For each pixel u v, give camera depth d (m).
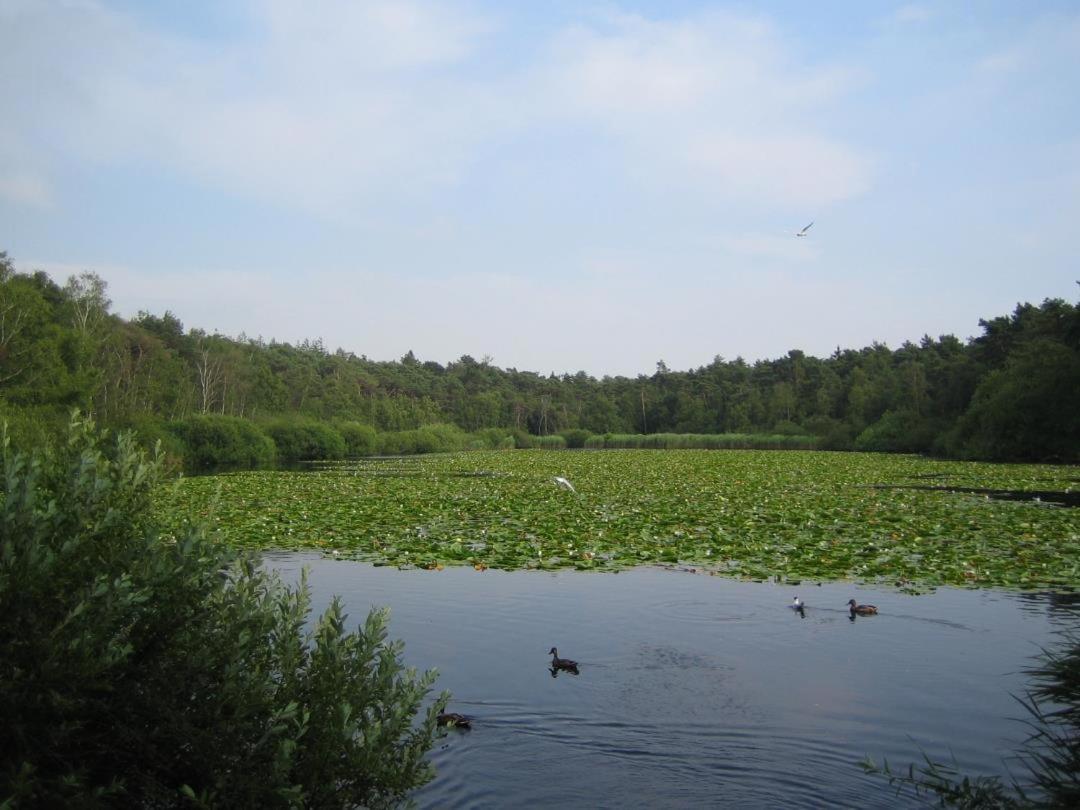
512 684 9.27
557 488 32.31
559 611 12.43
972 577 14.40
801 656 10.24
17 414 26.78
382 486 33.06
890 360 107.19
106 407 46.47
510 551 17.19
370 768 5.24
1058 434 51.25
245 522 21.38
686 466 49.41
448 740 7.84
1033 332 65.25
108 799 4.74
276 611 5.96
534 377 141.75
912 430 70.56
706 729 8.09
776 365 120.81
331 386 94.25
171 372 67.19
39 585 4.42
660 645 10.73
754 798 6.77
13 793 3.94
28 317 41.56
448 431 90.06
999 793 6.38
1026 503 25.36
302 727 5.04
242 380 77.94
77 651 4.31
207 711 4.97
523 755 7.54
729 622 11.84
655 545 17.94
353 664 5.68
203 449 52.19
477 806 6.64
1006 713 8.39
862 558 16.30
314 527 20.77
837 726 8.13
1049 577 14.35
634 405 120.50
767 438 89.44
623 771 7.24
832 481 35.94
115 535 5.14
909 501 26.20
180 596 5.09
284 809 4.85
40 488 5.29
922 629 11.45
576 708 8.57
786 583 14.30
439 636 11.15
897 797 6.76
